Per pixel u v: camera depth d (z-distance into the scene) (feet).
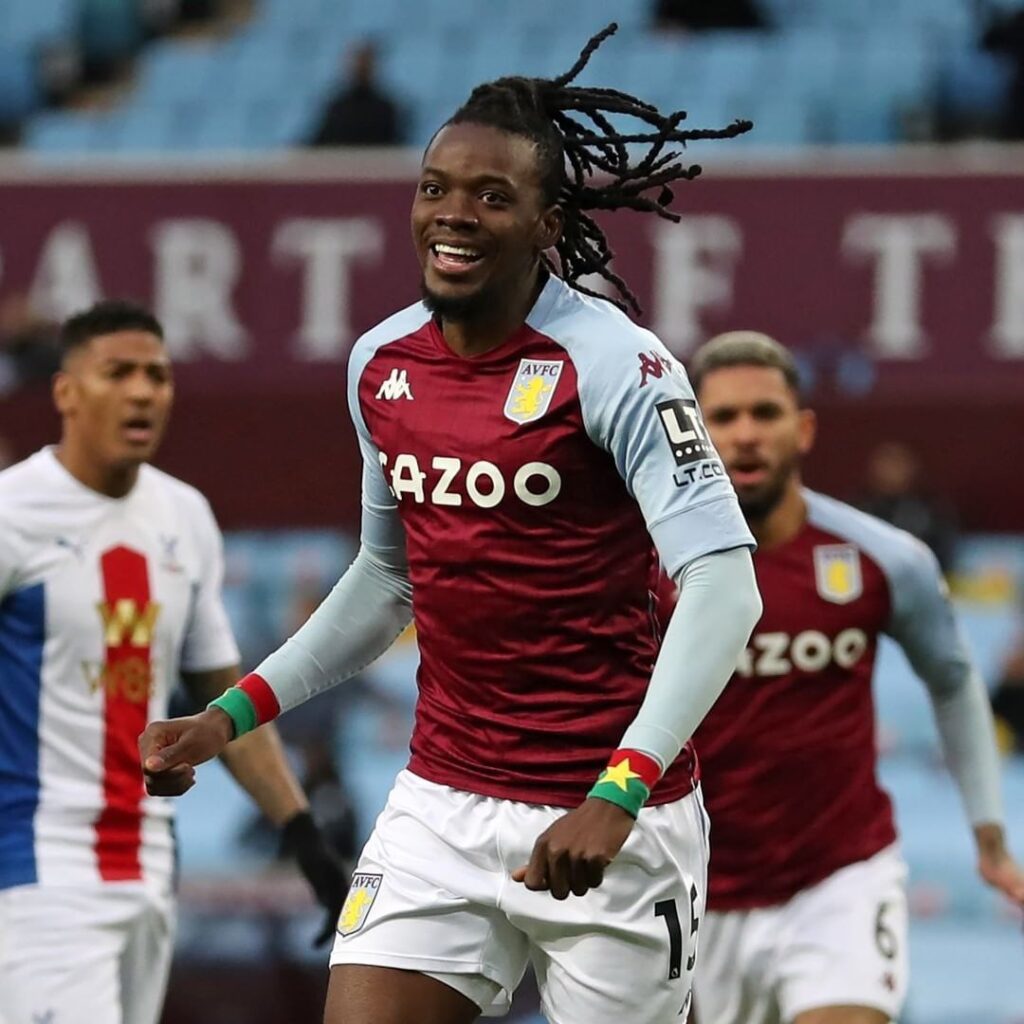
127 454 52.29
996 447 118.93
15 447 122.72
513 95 36.50
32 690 51.39
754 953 52.90
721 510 34.96
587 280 120.67
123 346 52.29
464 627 36.88
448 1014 37.45
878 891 52.70
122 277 123.54
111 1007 50.65
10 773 51.31
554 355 35.78
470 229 35.12
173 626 53.42
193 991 91.50
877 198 119.34
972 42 152.97
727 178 119.96
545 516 35.83
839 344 119.55
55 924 50.52
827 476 120.16
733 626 34.47
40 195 123.75
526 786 36.94
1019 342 118.32
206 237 123.34
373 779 115.85
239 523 124.47
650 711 33.94
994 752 55.88
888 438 119.96
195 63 167.73
